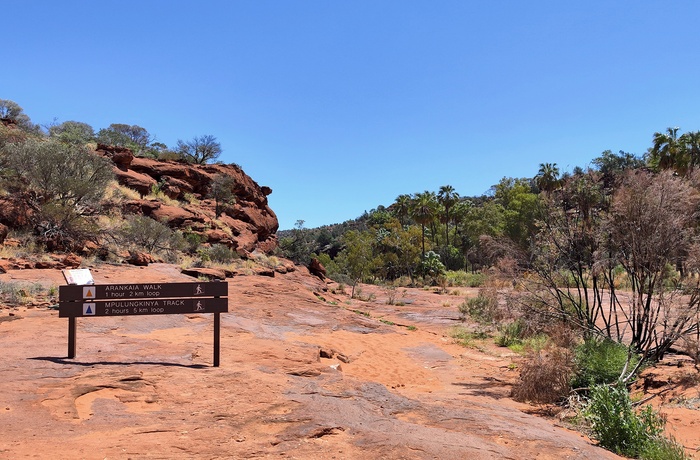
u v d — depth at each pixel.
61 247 19.31
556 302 12.98
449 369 12.95
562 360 9.52
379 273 60.09
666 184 10.82
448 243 82.12
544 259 12.70
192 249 29.48
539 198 13.27
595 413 7.08
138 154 45.25
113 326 11.00
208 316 14.02
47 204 20.09
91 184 22.92
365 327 18.14
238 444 4.59
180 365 7.80
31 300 12.48
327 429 5.09
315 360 10.05
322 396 6.50
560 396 9.21
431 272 57.69
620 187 11.62
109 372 6.82
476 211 76.50
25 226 19.53
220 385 6.67
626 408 6.84
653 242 10.60
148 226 25.94
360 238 46.56
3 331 9.48
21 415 4.99
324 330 16.14
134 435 4.69
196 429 4.96
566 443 5.81
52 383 6.12
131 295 7.89
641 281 11.05
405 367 12.71
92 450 4.20
